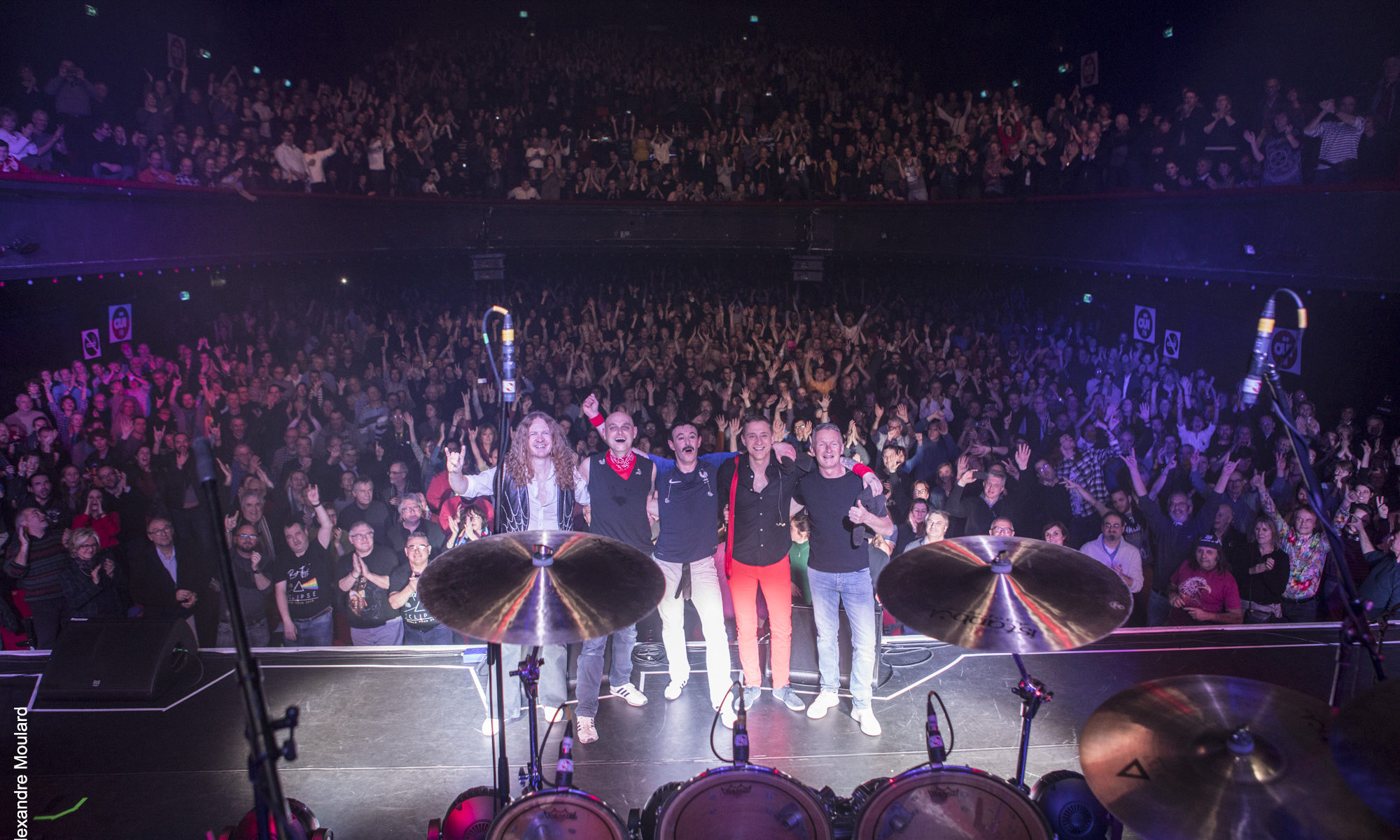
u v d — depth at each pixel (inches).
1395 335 382.0
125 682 203.5
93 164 458.6
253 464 353.1
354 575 253.4
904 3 919.7
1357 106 442.6
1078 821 145.1
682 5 986.1
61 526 287.9
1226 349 485.7
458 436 410.3
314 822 147.0
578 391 513.0
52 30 583.2
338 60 890.1
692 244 756.6
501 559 133.6
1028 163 593.3
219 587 272.8
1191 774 101.0
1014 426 439.5
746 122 815.1
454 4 973.8
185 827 166.4
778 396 457.7
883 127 733.9
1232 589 261.1
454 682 215.3
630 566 135.7
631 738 194.2
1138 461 374.6
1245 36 580.4
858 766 184.7
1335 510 287.7
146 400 439.2
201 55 719.1
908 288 740.7
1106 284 593.6
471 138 766.5
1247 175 421.7
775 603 198.1
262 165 583.5
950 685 213.6
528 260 797.9
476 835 143.2
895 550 305.9
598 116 816.9
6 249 368.8
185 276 565.0
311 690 211.9
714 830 124.2
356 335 604.1
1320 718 106.9
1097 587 127.9
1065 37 762.2
